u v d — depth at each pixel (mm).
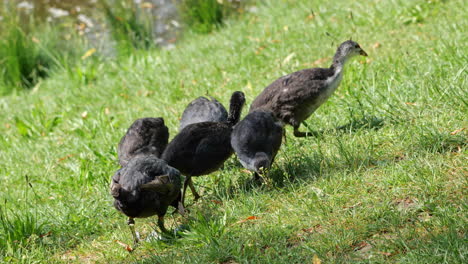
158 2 25531
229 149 10062
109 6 24422
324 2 20359
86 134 14641
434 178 7922
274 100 11016
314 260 6781
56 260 8617
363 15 17875
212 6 21703
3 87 20734
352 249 7035
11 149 14984
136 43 21281
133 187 8047
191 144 9672
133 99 16547
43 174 12750
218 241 7758
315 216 7914
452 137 8969
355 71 13344
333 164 9336
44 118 16516
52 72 21062
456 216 6980
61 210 10219
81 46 21688
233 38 19000
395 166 8625
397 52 14477
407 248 6590
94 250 8680
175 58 18688
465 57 11961
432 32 15164
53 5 26797
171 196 8359
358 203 7965
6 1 27594
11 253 8672
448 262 6188
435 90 10711
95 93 17750
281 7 21141
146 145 10734
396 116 10367
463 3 16469
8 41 20969
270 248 7363
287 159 10055
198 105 11586
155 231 8750
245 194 9242
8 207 11000
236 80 15391
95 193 10812
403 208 7617
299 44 16922
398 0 17812
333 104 12266
